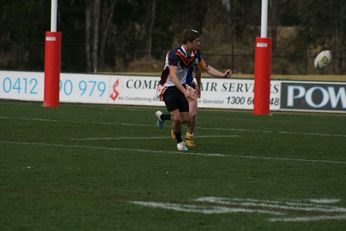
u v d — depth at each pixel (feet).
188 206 88.43
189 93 130.31
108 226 78.18
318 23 512.22
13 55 395.75
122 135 161.89
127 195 94.32
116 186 100.32
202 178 107.76
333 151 142.82
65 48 394.52
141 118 207.10
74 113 219.41
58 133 163.12
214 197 93.97
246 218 82.69
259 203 90.84
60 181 103.04
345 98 240.73
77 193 95.09
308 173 114.62
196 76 143.43
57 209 85.71
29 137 154.30
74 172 110.63
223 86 250.57
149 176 108.58
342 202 92.53
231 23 541.34
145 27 528.63
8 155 126.93
